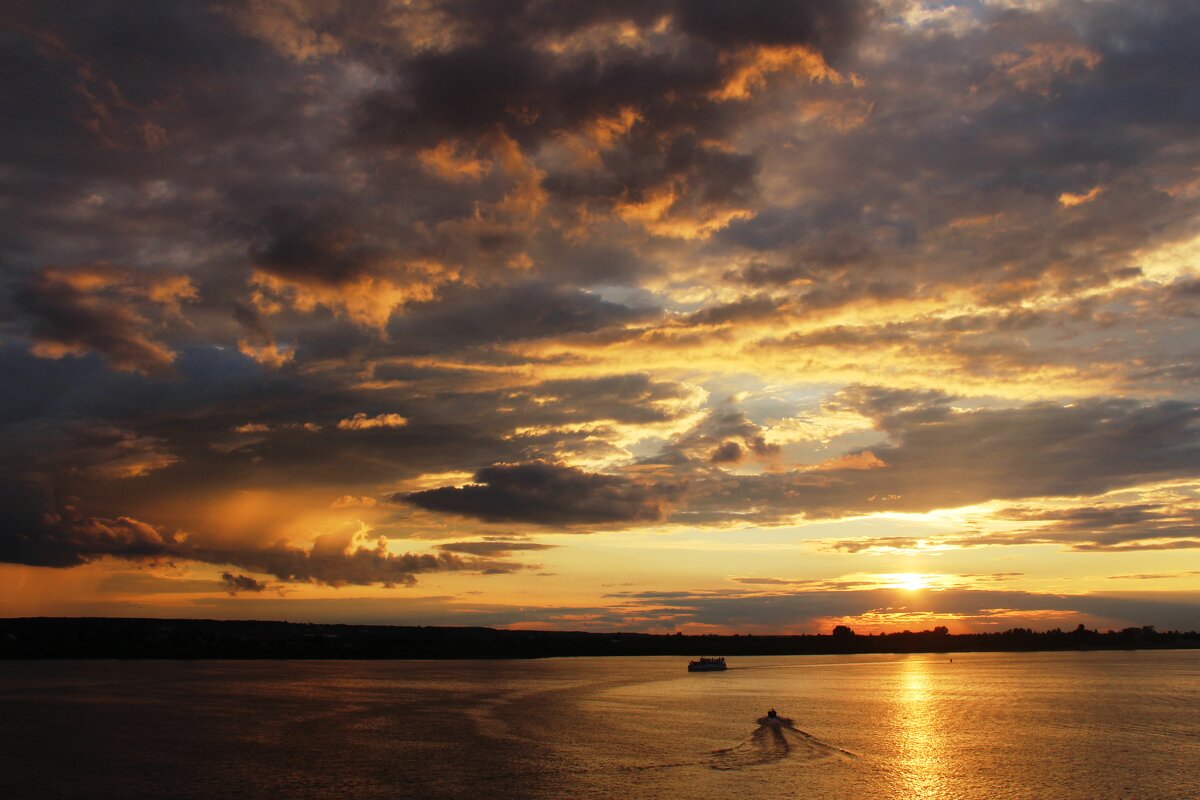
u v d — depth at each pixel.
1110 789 72.25
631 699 156.25
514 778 73.62
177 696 158.62
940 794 69.69
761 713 129.62
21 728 109.69
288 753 87.56
